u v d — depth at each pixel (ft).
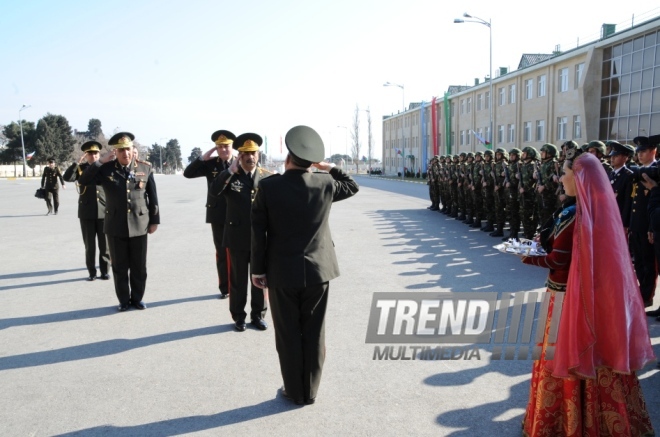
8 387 13.71
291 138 12.39
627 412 10.13
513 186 35.96
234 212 17.65
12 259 30.83
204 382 13.92
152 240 38.01
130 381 14.01
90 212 24.80
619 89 95.91
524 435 11.02
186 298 22.15
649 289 19.52
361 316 19.30
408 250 32.94
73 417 12.12
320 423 11.76
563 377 9.71
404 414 12.12
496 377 14.07
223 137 20.18
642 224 19.33
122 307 20.30
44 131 230.27
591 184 9.83
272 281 12.34
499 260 29.19
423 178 183.52
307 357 12.57
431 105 173.88
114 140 19.74
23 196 86.99
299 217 12.21
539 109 119.03
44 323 18.90
